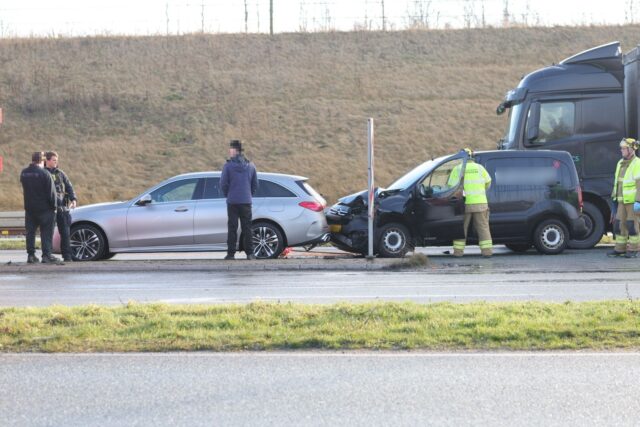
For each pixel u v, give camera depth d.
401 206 33.59
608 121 37.75
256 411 11.87
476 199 33.31
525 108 38.03
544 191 34.59
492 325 16.72
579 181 37.53
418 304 18.84
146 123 93.19
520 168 34.66
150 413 11.80
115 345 15.72
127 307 18.61
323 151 87.00
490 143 88.69
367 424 11.23
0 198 76.81
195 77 103.06
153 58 107.44
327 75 103.94
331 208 35.34
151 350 15.56
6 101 96.75
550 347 15.48
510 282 25.81
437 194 33.69
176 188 33.69
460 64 106.44
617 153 37.66
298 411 11.85
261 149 87.81
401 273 28.72
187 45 111.06
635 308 17.91
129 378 13.72
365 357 15.01
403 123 92.50
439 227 33.62
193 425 11.25
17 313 17.98
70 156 86.44
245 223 31.69
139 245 33.12
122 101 97.31
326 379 13.58
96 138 90.25
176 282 26.70
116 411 11.91
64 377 13.80
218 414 11.73
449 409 11.91
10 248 44.06
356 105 96.62
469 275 27.84
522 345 15.56
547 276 27.31
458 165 33.84
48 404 12.28
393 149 87.44
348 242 33.69
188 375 13.89
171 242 33.19
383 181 81.50
